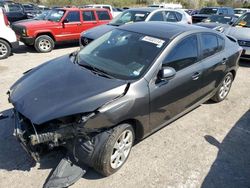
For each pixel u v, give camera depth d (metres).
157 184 3.12
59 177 2.86
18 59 8.37
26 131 2.86
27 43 9.23
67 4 36.28
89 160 2.92
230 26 9.05
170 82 3.58
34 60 8.31
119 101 2.95
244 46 8.12
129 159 3.49
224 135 4.26
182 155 3.67
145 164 3.43
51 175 2.96
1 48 8.28
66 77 3.30
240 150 3.88
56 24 9.55
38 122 2.67
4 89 5.59
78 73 3.39
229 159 3.67
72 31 10.02
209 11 18.20
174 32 3.94
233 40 5.65
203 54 4.34
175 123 4.51
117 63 3.57
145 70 3.35
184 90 3.92
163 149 3.76
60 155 3.40
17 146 3.58
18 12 15.80
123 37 4.03
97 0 38.53
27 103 2.91
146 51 3.61
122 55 3.69
